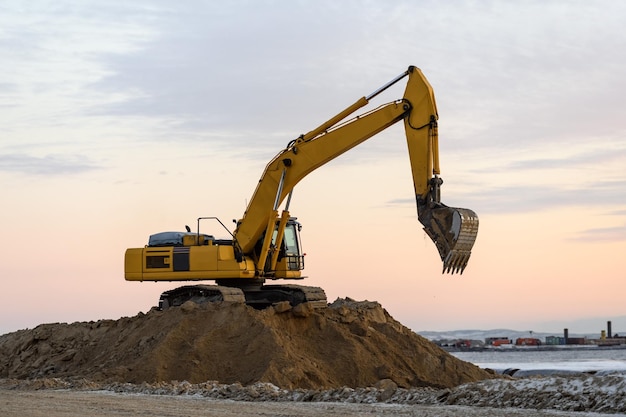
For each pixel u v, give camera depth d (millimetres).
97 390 26266
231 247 33344
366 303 34812
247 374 28625
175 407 20609
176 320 31266
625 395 17625
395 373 29938
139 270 33688
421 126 29703
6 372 33094
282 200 33031
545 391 18953
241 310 30891
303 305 31484
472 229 28031
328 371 29438
